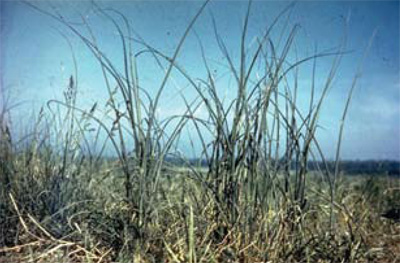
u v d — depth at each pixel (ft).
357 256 7.82
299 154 7.97
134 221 7.32
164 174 8.14
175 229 7.57
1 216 8.16
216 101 7.78
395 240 9.30
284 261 7.42
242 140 7.72
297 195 7.98
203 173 8.47
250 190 7.69
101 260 7.26
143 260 7.06
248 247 7.37
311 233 7.86
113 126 7.66
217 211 7.82
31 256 7.22
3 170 8.80
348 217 8.28
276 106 7.85
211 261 7.04
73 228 7.97
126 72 7.36
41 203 8.59
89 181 9.18
